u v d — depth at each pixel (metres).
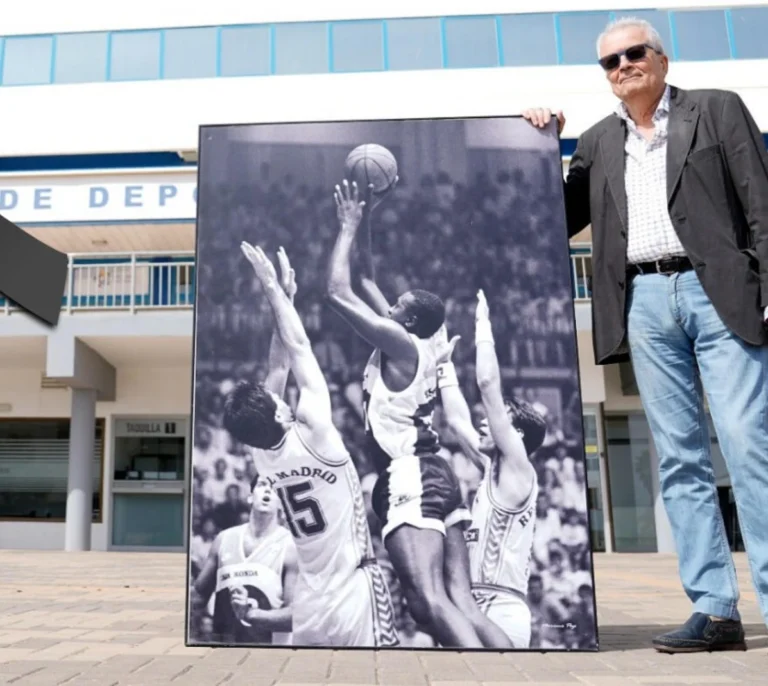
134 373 13.42
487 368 2.53
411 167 2.66
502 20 15.14
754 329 2.31
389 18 15.16
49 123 14.73
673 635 2.43
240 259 2.64
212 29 15.16
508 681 2.00
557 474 2.48
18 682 2.02
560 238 2.61
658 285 2.51
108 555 10.95
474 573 2.43
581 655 2.36
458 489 2.47
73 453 12.40
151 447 13.34
